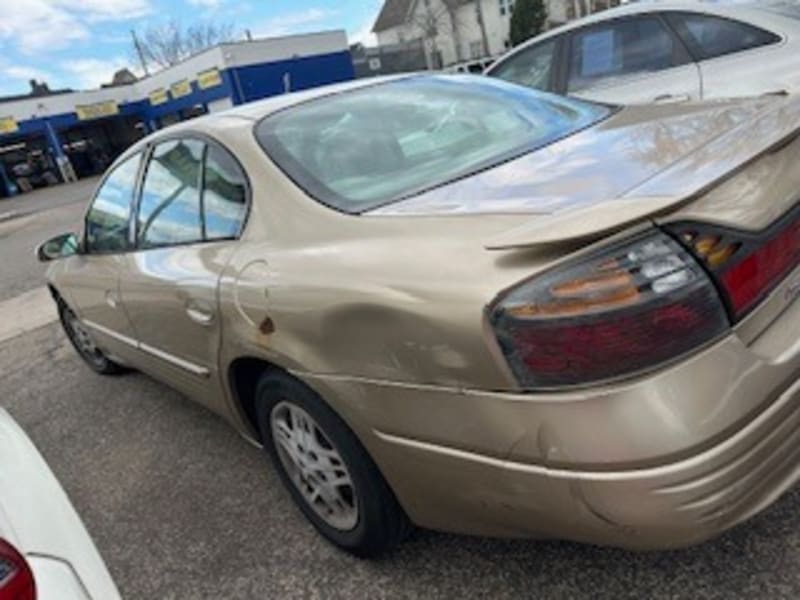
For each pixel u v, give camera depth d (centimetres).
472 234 161
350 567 219
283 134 235
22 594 121
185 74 3156
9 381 475
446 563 209
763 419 144
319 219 200
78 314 396
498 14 4584
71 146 3631
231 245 226
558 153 203
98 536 268
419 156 223
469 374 149
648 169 168
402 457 173
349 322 171
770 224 156
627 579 189
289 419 224
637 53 462
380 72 4338
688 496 136
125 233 310
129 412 379
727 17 423
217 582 228
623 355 136
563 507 146
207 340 237
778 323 157
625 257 138
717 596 178
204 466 302
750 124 183
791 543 187
